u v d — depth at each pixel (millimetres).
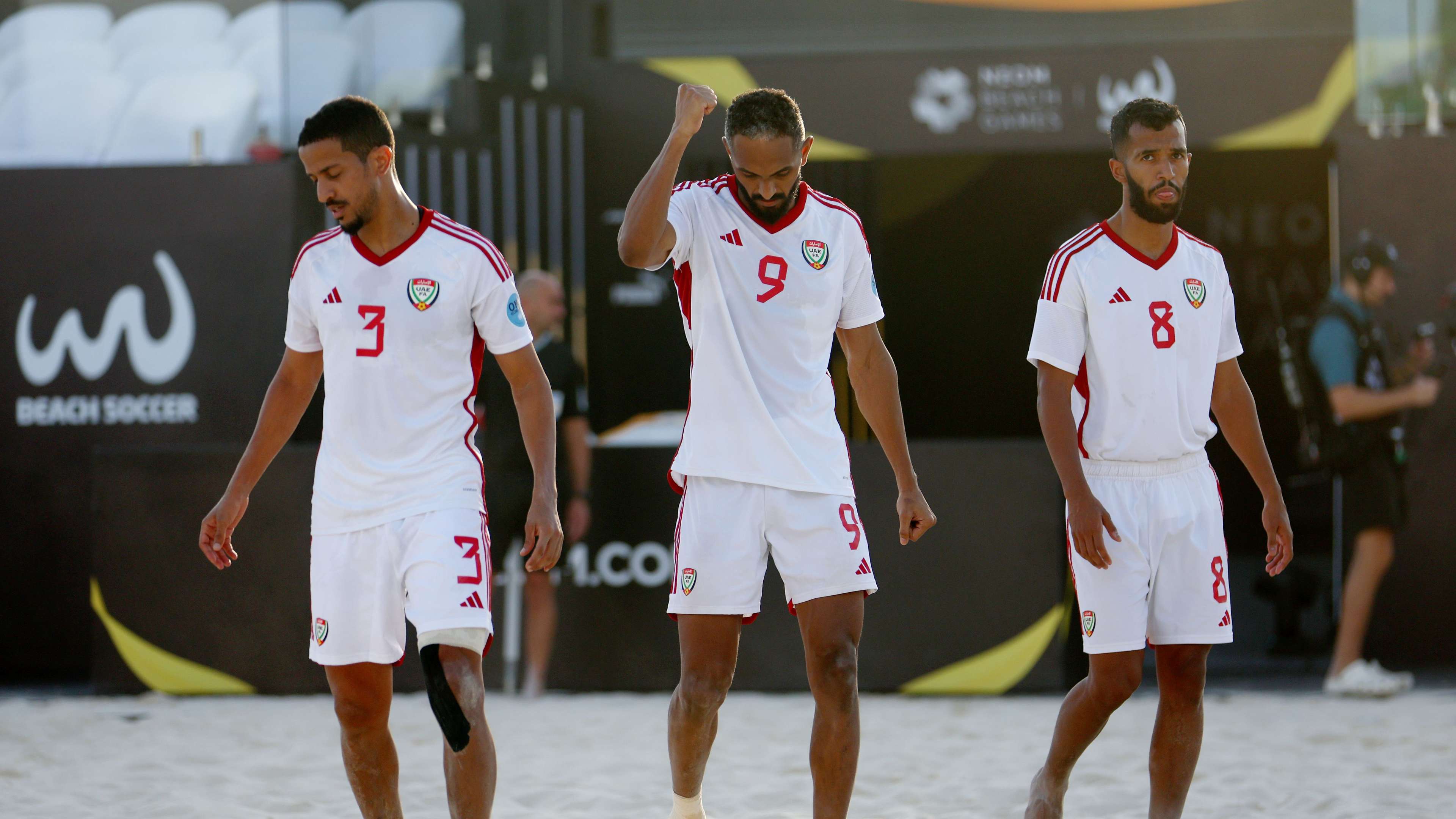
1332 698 21062
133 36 32875
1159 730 11633
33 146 31922
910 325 38531
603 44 30172
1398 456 21609
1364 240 21984
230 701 20969
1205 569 11484
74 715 19969
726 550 11102
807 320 11273
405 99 30172
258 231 25594
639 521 21484
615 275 31812
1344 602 21703
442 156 29656
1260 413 35000
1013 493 21000
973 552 21000
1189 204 35969
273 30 32844
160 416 25594
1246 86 27781
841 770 10805
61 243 25734
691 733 11312
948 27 29016
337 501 10828
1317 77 27594
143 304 25656
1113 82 28141
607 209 30188
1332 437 21906
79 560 25531
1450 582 24422
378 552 10688
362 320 10758
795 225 11289
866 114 28672
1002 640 20891
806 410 11273
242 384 25500
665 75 29828
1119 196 37500
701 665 11172
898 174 37812
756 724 18875
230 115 32031
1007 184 37750
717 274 11250
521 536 21547
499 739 18109
